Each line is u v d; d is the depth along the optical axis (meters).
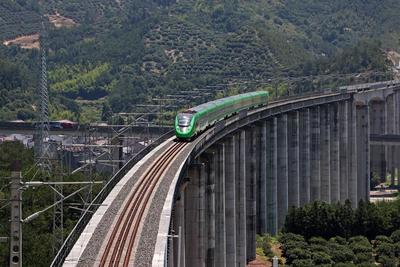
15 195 115.62
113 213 168.62
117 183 196.62
